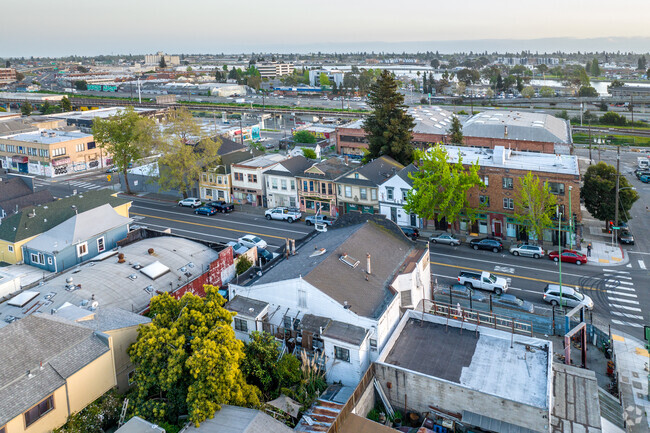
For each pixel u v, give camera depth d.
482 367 38.03
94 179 115.12
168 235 63.84
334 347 39.38
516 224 75.69
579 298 55.50
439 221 79.00
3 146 123.38
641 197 94.19
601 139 147.12
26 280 55.38
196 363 32.03
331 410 35.16
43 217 63.47
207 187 96.94
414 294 47.62
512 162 79.75
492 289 59.00
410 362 38.97
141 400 34.56
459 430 35.22
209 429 30.86
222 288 57.75
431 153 75.56
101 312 41.22
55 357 33.50
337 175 86.81
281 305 43.66
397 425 36.28
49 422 31.86
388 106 93.31
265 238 77.62
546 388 35.34
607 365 44.81
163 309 38.69
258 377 37.31
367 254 48.59
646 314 54.62
